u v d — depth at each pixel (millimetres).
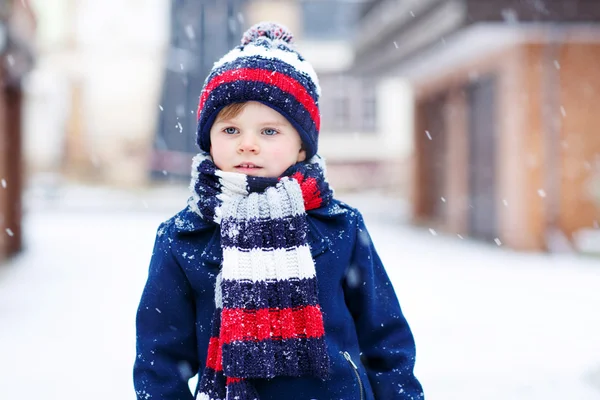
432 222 15680
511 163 10961
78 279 7992
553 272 8602
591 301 6664
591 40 10664
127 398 3738
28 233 13734
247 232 1461
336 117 29328
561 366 4398
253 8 29500
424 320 5770
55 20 28469
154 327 1567
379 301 1655
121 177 28641
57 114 28547
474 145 12820
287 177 1523
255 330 1424
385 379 1624
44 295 6926
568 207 10719
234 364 1396
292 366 1427
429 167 16219
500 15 9852
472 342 5035
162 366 1550
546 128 10703
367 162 29500
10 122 10195
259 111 1533
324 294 1531
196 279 1528
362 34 15305
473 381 4074
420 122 16219
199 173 1565
